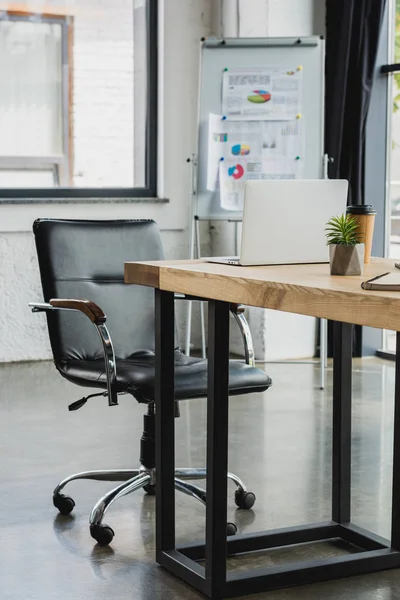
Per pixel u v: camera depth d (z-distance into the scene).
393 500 2.59
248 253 2.39
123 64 6.00
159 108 6.05
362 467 3.51
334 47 5.62
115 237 3.29
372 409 4.44
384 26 5.74
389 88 5.77
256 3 5.81
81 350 3.08
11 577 2.47
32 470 3.46
